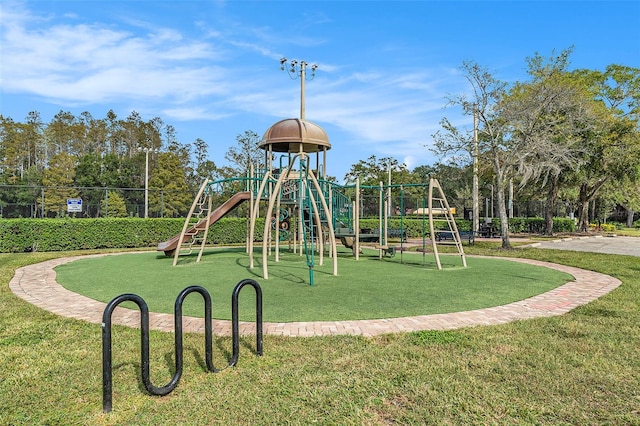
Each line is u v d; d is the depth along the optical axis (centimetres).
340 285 804
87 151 6138
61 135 5966
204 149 5622
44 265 1155
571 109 1912
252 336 472
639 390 332
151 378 355
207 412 298
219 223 1992
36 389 340
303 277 902
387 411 300
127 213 2320
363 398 319
